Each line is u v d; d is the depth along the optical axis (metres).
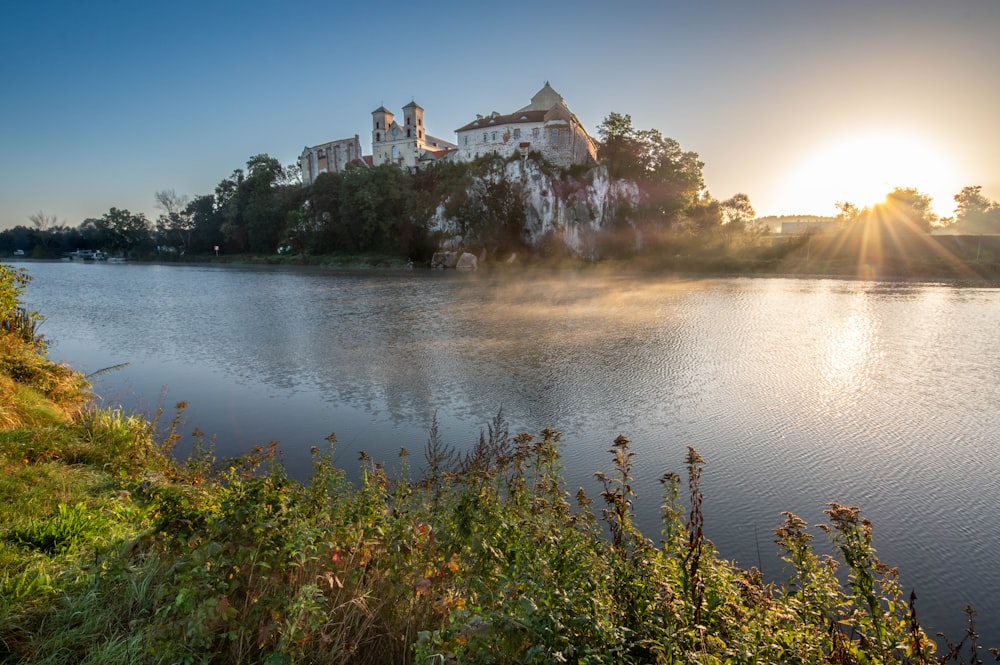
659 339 29.73
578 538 5.10
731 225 109.44
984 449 14.13
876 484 12.16
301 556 4.07
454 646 3.57
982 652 7.09
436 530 5.29
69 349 27.80
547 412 17.28
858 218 105.31
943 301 47.53
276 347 28.08
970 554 9.48
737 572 6.78
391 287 63.91
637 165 119.75
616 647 3.62
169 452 11.32
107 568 4.38
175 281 76.00
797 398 18.80
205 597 3.80
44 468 7.68
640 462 13.28
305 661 3.79
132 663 3.58
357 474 11.94
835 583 5.14
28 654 3.71
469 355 25.84
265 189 136.75
